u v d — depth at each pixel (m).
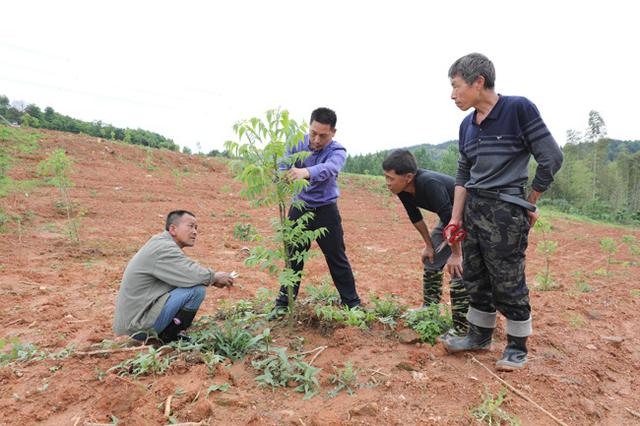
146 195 14.52
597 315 5.20
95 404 2.75
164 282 3.79
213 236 10.76
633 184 53.34
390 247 11.69
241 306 4.54
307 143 4.27
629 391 3.41
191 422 2.54
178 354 3.40
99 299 5.52
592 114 52.06
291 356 3.38
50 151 16.44
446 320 4.07
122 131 30.52
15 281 6.13
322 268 8.14
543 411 2.88
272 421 2.62
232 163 3.58
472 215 3.27
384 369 3.29
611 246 9.47
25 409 2.74
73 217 10.64
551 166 2.96
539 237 17.22
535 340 4.12
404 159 3.74
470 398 2.94
